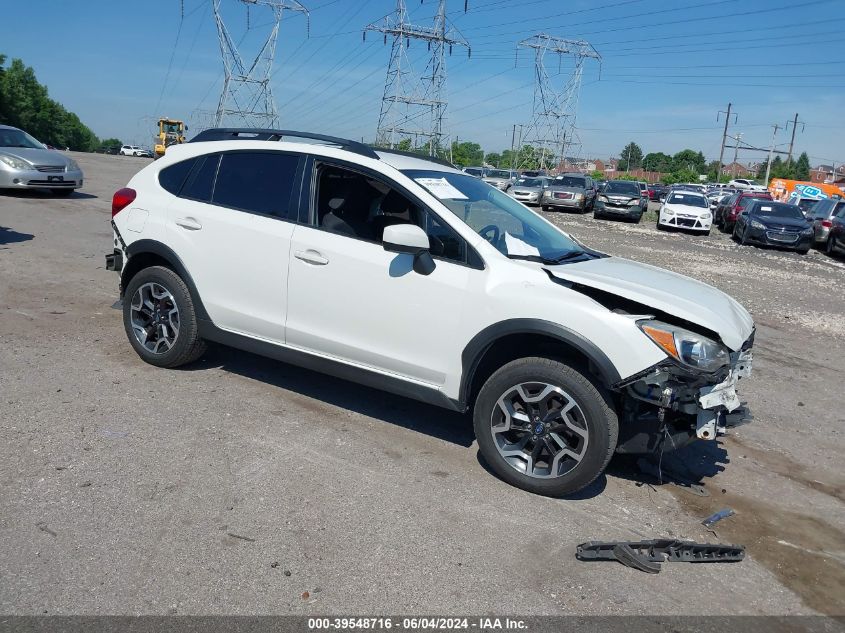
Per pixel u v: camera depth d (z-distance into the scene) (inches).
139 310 209.9
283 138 193.5
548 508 150.0
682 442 148.5
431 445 176.1
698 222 962.7
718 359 143.2
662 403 142.4
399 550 129.3
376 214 173.2
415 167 184.1
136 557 120.9
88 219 506.9
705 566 134.2
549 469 154.5
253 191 191.0
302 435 174.7
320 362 180.2
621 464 177.0
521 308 150.8
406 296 164.4
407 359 166.6
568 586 123.2
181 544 125.5
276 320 184.7
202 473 150.9
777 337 343.9
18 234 418.3
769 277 565.9
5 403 177.2
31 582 112.2
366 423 185.6
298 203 182.4
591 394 145.8
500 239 169.3
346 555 126.4
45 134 3882.9
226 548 125.4
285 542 128.7
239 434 171.8
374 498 147.2
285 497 144.3
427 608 114.0
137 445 161.2
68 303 276.4
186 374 209.2
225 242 190.9
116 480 145.1
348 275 171.6
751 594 126.6
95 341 232.1
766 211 867.4
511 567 127.2
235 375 212.1
